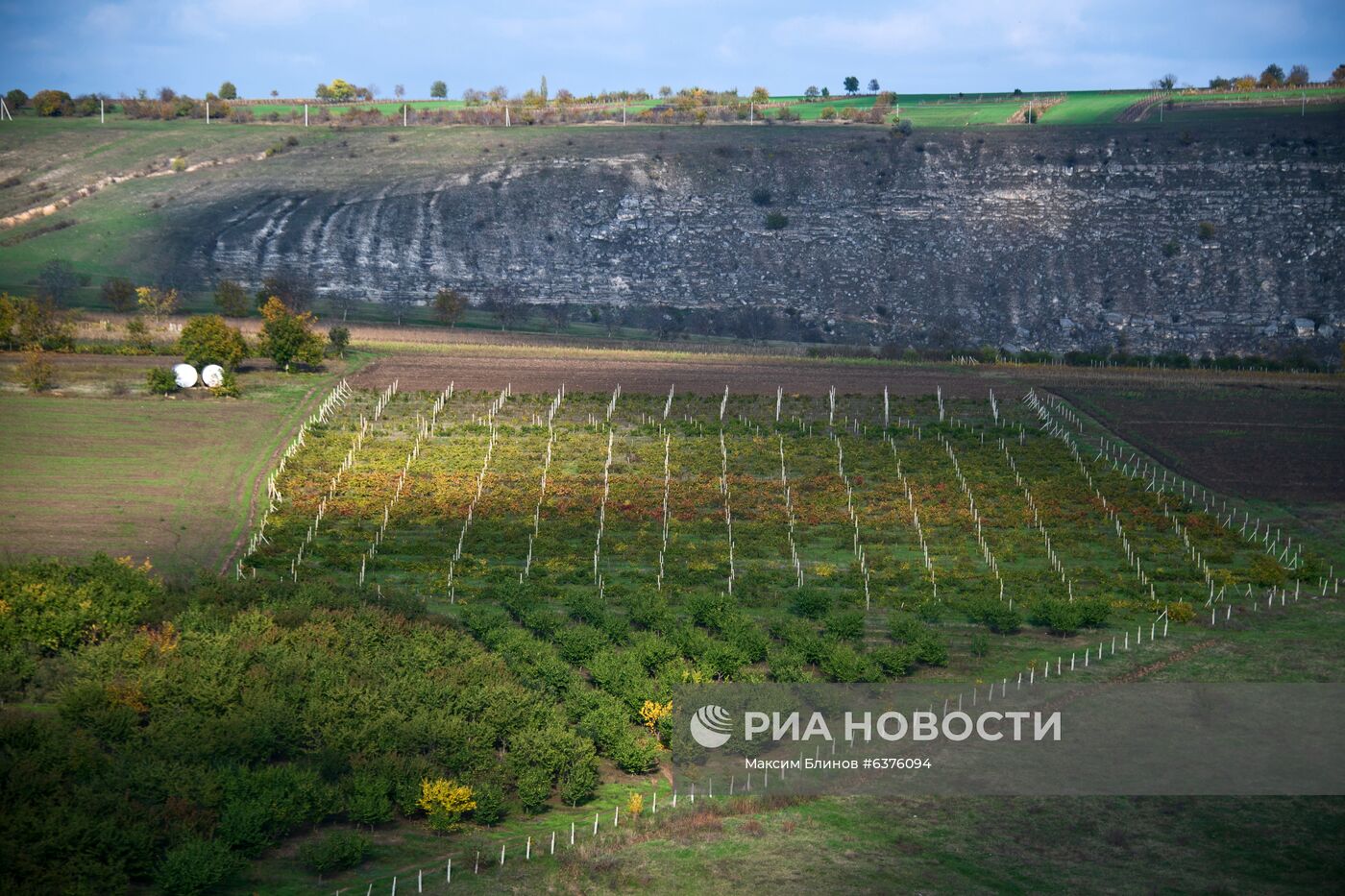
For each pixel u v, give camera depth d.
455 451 88.62
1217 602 62.47
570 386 108.94
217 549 67.69
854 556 70.50
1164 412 103.12
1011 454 91.00
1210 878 35.41
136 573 57.50
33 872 32.34
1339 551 71.06
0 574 54.22
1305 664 53.12
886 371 119.50
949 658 53.84
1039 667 52.38
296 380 106.00
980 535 73.56
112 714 41.62
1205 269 178.50
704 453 89.75
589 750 42.84
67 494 75.25
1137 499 80.31
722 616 57.56
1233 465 88.38
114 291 136.62
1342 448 92.50
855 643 54.97
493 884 34.62
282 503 76.12
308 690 45.09
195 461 83.19
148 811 35.81
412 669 48.75
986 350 136.00
